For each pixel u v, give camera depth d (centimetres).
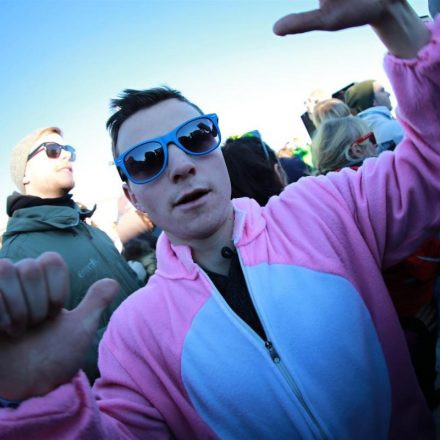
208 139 97
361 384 86
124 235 263
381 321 94
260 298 91
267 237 100
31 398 60
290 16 68
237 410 85
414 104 80
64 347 60
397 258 102
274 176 162
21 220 183
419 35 76
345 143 185
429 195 90
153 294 102
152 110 99
